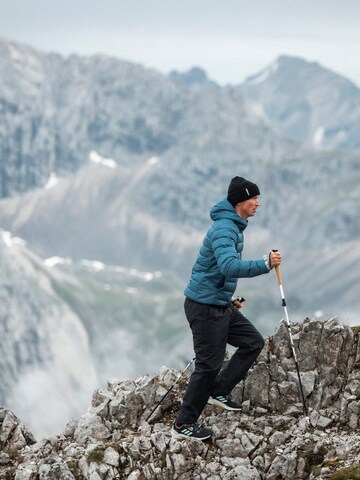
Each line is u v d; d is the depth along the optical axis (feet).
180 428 49.57
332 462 46.06
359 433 49.26
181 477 46.06
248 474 46.47
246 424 51.06
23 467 47.29
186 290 50.03
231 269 46.98
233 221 49.03
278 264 47.21
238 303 52.47
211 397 51.65
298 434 49.55
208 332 49.32
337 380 52.70
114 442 49.80
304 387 52.49
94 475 46.03
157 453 47.65
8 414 51.75
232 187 49.11
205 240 49.34
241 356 51.24
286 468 46.70
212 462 47.78
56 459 47.16
